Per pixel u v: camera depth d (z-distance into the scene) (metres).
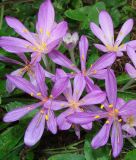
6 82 0.34
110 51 0.34
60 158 0.33
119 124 0.29
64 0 0.44
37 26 0.32
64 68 0.36
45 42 0.32
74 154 0.34
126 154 0.33
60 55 0.32
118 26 0.44
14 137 0.34
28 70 0.33
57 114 0.34
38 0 0.44
